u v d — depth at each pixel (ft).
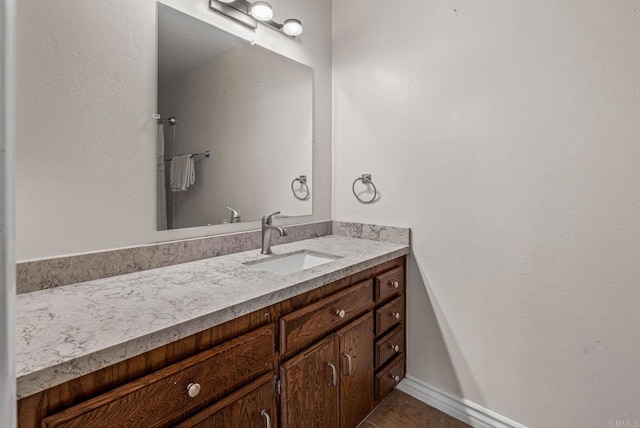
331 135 6.91
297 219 6.33
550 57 4.43
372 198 6.37
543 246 4.58
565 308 4.45
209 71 4.85
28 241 3.34
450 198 5.40
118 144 3.93
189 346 2.75
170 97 4.41
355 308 4.59
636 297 3.96
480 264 5.14
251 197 5.49
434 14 5.47
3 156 1.05
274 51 5.78
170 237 4.47
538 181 4.58
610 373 4.16
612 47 4.00
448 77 5.34
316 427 3.99
